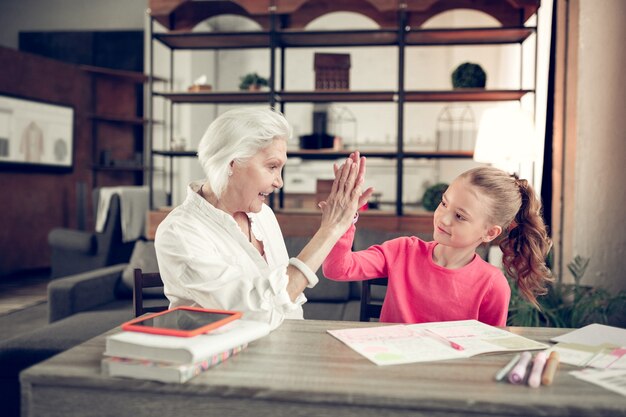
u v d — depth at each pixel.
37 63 6.26
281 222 3.85
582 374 0.93
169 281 1.26
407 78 7.66
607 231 2.81
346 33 4.09
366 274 1.51
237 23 7.90
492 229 1.38
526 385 0.88
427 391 0.84
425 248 1.53
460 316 1.43
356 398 0.82
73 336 2.31
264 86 4.64
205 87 4.53
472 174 1.37
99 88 7.18
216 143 1.26
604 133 2.81
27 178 6.20
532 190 1.49
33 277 5.98
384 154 4.11
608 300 2.45
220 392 0.85
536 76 3.84
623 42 2.76
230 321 1.04
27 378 0.89
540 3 3.91
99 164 7.10
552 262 2.94
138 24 7.63
